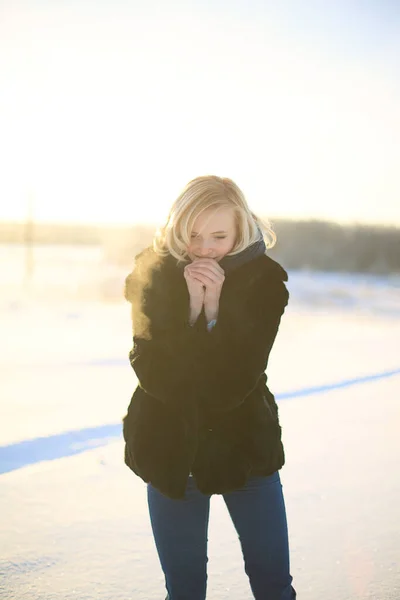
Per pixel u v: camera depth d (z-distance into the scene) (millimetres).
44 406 5281
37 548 2668
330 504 3135
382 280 28188
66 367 7355
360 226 34125
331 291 22172
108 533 2826
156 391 1785
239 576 2455
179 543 1848
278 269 1839
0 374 6844
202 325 1768
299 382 6395
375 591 2311
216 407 1774
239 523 1882
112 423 4684
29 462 3791
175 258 1842
